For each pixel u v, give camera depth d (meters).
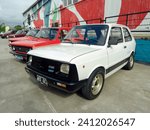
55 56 2.88
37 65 3.26
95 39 3.66
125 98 3.35
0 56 8.52
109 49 3.54
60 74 2.79
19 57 6.10
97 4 11.15
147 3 7.62
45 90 3.73
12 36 13.77
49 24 22.22
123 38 4.46
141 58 6.89
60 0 17.30
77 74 2.68
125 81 4.37
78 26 4.24
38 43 5.54
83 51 3.08
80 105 3.05
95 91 3.31
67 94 3.51
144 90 3.77
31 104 3.09
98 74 3.26
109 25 3.68
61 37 6.28
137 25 8.31
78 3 13.59
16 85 4.07
